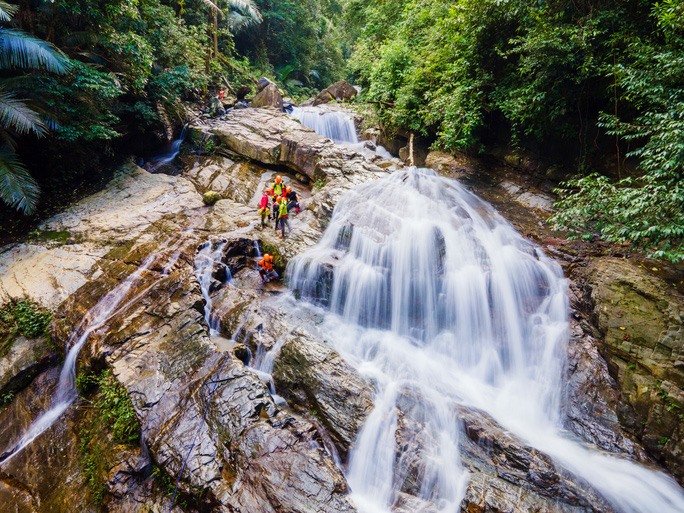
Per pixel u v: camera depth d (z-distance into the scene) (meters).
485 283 7.41
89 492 5.09
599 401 5.92
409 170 11.45
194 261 8.38
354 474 5.18
